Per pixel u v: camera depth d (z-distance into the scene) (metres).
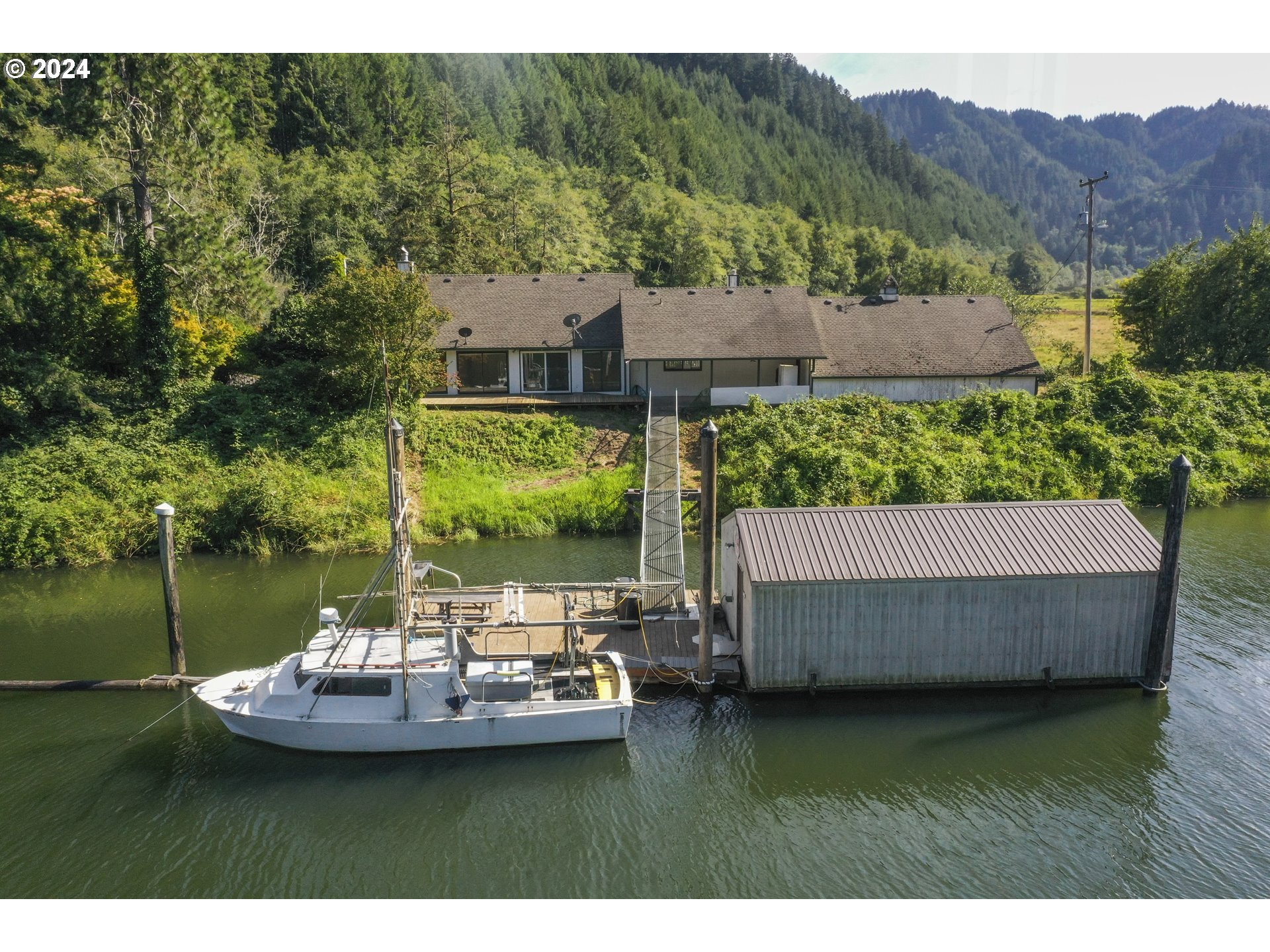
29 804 15.33
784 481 31.50
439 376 39.16
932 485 31.72
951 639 18.72
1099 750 16.72
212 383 37.47
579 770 16.41
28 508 29.17
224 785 15.98
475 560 28.27
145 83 36.50
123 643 21.98
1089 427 36.53
